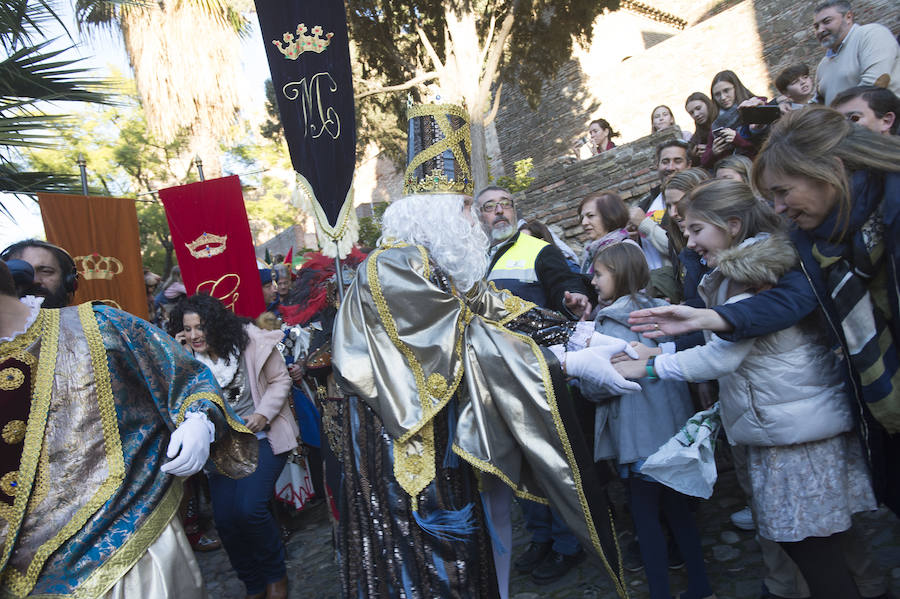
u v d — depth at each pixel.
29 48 5.39
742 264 1.79
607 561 1.88
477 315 2.00
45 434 1.64
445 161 2.08
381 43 11.62
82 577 1.59
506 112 17.77
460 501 1.92
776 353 1.84
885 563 2.40
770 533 1.91
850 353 1.75
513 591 2.91
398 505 1.88
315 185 3.13
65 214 4.15
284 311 4.07
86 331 1.74
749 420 1.89
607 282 2.68
